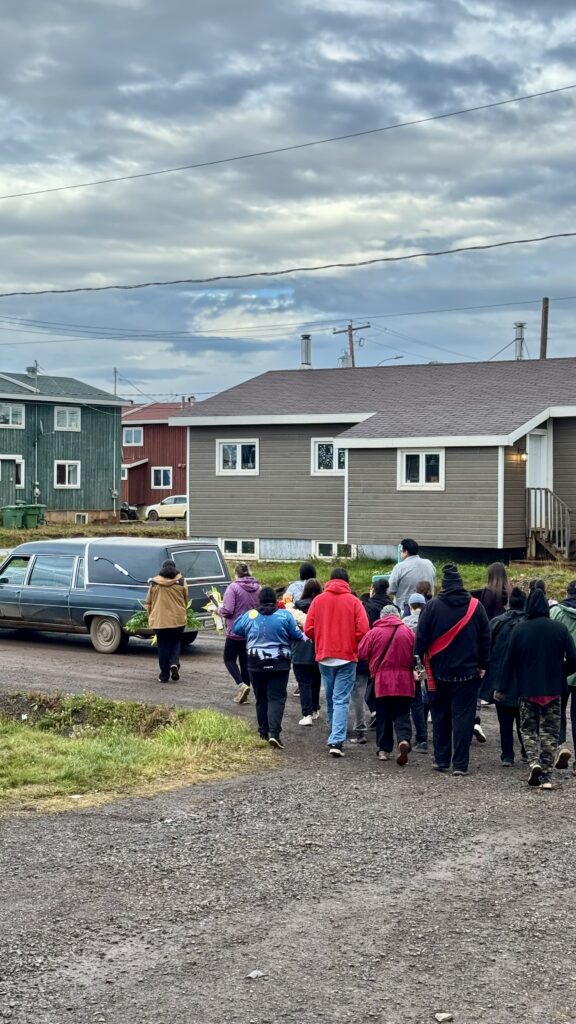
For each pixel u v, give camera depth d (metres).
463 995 5.55
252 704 13.80
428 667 10.66
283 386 36.03
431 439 28.23
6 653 17.97
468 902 6.94
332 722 11.52
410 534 29.02
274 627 11.62
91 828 8.70
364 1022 5.26
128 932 6.38
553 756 10.89
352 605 11.45
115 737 12.05
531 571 25.78
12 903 6.87
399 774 10.71
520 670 10.21
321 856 7.93
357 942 6.24
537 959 6.02
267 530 33.25
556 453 29.39
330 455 32.19
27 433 56.53
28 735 12.04
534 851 8.10
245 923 6.53
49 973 5.79
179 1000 5.48
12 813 9.21
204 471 34.41
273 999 5.49
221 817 9.05
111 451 60.56
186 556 18.00
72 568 18.41
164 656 15.16
